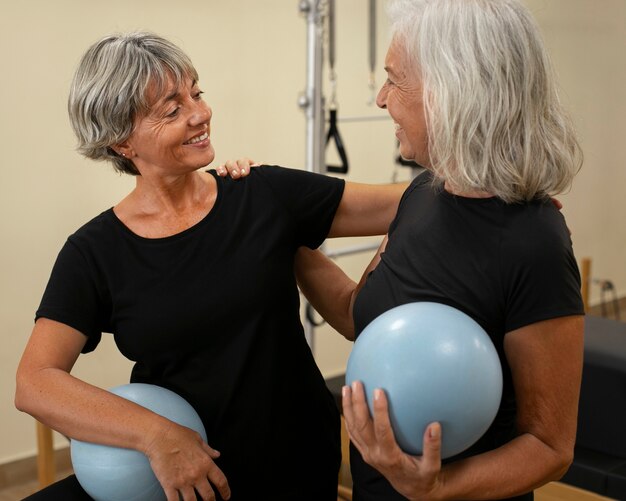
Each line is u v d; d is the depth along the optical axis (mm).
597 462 2545
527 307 1312
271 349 1755
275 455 1787
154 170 1709
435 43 1319
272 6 4211
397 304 1444
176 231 1739
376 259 1776
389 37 1409
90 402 1616
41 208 3650
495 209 1364
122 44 1644
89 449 1619
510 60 1288
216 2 4008
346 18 4512
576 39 5691
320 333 4652
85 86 1651
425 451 1247
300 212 1806
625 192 6277
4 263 3592
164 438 1588
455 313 1322
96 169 3771
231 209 1764
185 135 1666
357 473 1594
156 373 1778
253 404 1755
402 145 1446
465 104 1297
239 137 4203
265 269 1737
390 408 1267
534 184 1322
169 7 3865
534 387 1333
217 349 1739
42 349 1693
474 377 1269
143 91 1625
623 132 6164
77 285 1723
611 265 6289
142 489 1606
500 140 1310
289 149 4418
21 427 3760
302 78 4398
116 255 1729
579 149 1398
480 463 1328
